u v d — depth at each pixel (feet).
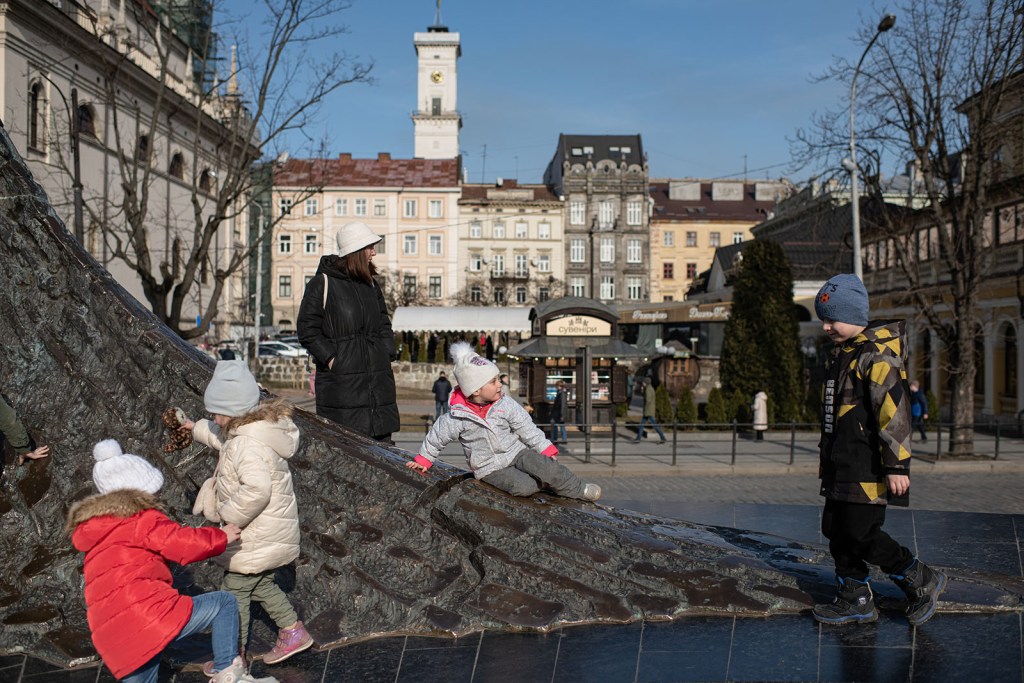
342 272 18.70
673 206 275.18
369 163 237.04
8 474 14.82
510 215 238.07
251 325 165.99
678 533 17.13
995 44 55.93
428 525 15.10
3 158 16.89
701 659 12.63
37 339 16.25
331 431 17.28
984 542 21.12
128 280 111.04
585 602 14.11
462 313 138.62
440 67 284.20
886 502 12.89
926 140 60.54
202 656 12.62
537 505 16.46
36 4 85.15
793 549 17.33
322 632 13.30
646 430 72.64
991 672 12.20
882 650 12.88
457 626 13.53
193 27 82.53
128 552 10.38
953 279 61.16
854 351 13.07
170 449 12.92
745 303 82.38
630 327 126.72
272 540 11.66
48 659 12.75
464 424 16.53
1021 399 79.77
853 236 69.67
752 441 69.41
